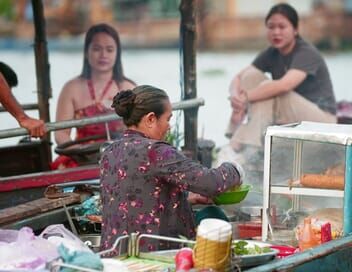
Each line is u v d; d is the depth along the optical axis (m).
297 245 5.67
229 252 4.59
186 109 8.14
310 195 5.78
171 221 5.50
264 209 5.89
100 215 6.42
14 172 9.09
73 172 7.50
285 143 5.79
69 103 10.40
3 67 8.84
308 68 10.84
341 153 5.63
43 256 4.75
